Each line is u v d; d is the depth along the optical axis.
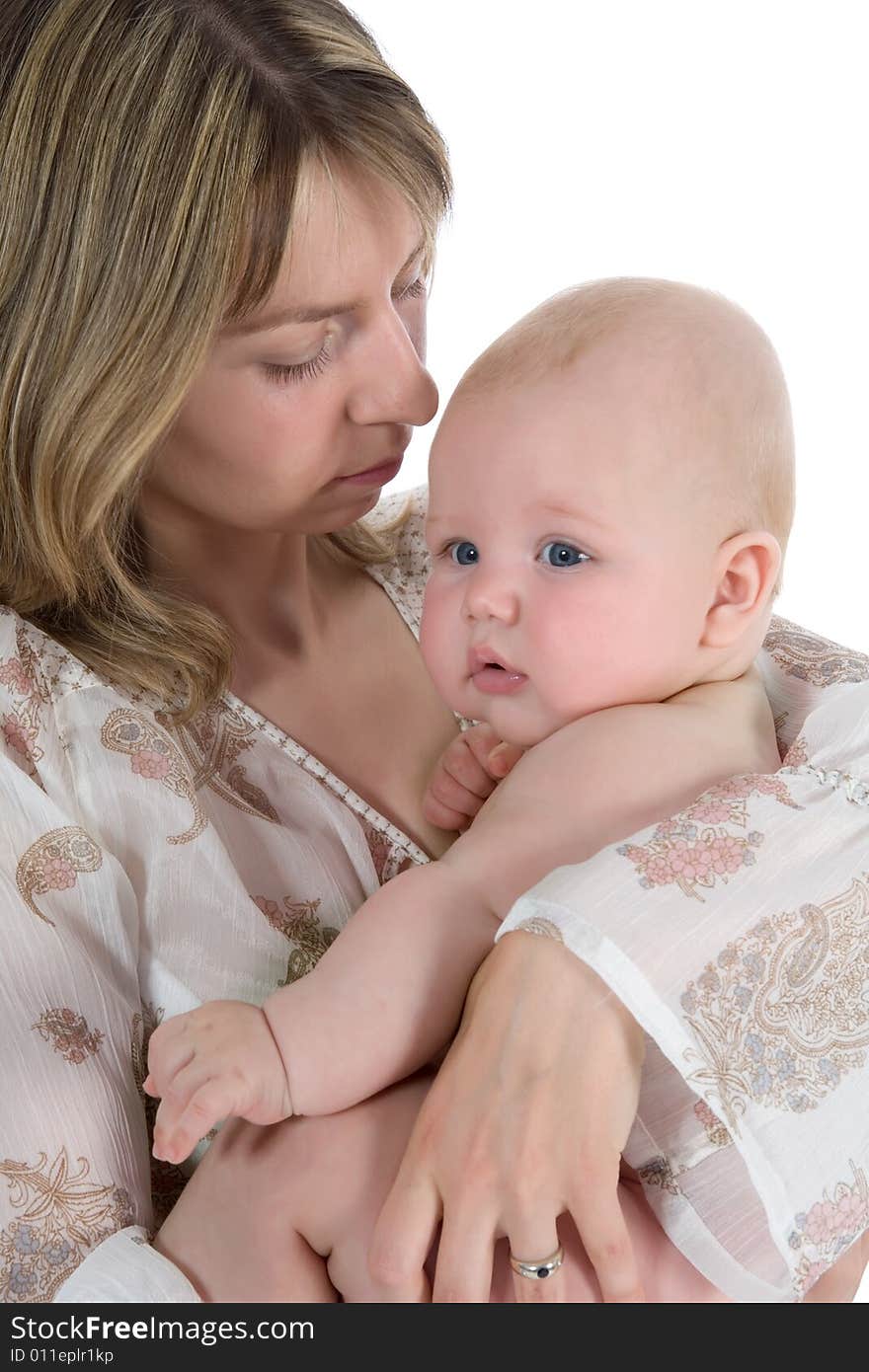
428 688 1.29
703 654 1.09
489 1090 0.85
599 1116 0.85
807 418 3.42
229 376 1.04
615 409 1.04
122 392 1.01
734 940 0.90
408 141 1.05
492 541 1.06
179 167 0.98
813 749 1.04
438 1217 0.86
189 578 1.19
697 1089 0.86
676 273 3.50
